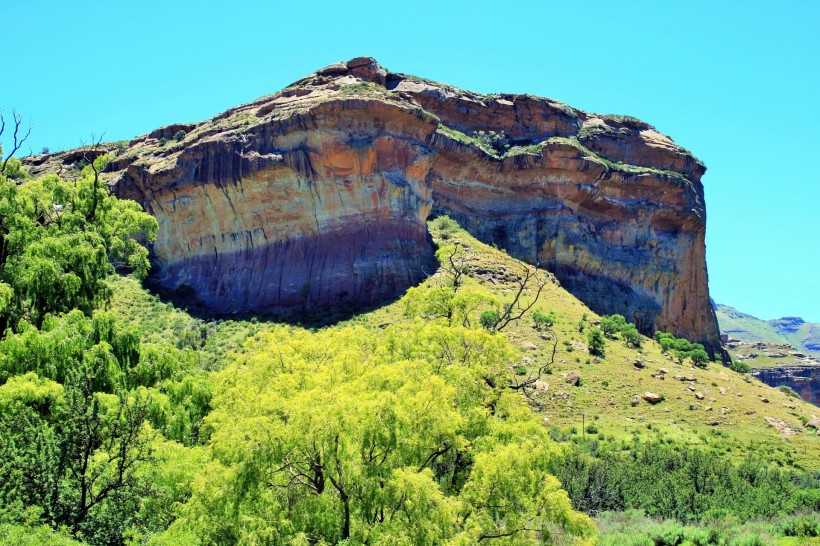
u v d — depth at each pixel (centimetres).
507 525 2812
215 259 9994
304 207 9681
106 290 4347
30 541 2167
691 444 6769
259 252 9806
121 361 3719
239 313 9325
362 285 9162
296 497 2709
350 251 9425
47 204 4566
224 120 11062
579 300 11181
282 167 9656
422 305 3972
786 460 6731
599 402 7606
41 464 2516
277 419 2662
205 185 9994
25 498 2475
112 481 2631
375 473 2636
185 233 10188
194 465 2839
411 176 9912
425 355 3444
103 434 2659
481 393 3278
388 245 9406
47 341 3434
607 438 6681
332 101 9631
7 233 4175
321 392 2683
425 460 2916
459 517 2778
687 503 4966
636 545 3872
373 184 9619
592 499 5044
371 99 9744
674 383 8294
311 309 9125
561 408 7356
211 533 2584
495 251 11000
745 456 6612
